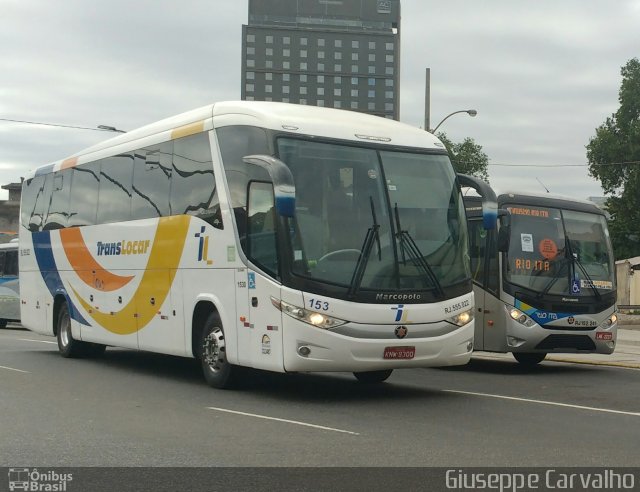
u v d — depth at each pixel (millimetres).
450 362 11180
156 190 13555
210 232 11953
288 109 11406
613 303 15969
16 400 10836
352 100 171000
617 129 61469
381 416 9750
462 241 11617
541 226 15539
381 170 11219
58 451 7660
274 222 10672
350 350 10453
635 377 14555
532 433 8688
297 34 170750
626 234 59594
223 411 10031
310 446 7898
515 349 14977
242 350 11219
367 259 10727
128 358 16828
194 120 12672
